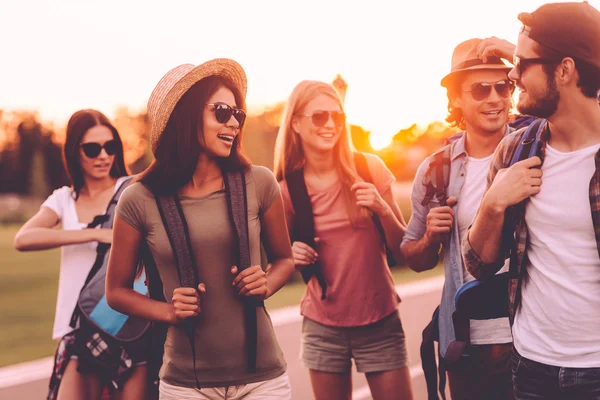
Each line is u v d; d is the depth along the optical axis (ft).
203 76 9.83
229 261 9.87
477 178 12.57
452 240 12.64
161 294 10.21
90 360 12.59
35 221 13.83
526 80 8.49
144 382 12.63
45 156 314.35
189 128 9.80
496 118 12.42
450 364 11.00
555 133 8.68
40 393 19.62
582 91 8.24
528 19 8.45
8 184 319.27
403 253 13.64
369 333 13.89
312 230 13.97
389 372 13.91
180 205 9.91
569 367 8.51
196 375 9.85
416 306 34.91
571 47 8.14
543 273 8.73
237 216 9.91
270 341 10.11
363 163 14.48
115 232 10.12
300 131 14.15
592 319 8.38
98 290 12.77
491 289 10.02
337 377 14.12
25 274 76.59
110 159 13.84
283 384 10.17
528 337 8.97
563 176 8.52
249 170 10.32
